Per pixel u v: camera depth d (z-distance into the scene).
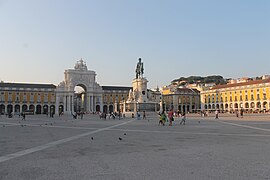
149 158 6.54
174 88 88.38
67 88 81.38
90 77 84.50
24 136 11.80
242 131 13.45
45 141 9.93
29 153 7.33
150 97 47.56
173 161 6.16
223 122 22.31
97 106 85.25
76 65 83.50
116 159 6.45
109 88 90.00
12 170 5.41
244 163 5.87
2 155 7.04
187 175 4.93
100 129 15.55
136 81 45.97
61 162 6.14
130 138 10.73
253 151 7.38
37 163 6.04
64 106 80.81
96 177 4.86
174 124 20.23
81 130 14.95
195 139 10.20
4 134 12.80
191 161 6.14
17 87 78.69
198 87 93.62
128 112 43.41
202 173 5.07
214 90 80.94
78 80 82.75
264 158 6.41
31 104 79.75
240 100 72.19
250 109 68.50
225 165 5.70
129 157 6.69
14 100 78.00
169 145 8.66
